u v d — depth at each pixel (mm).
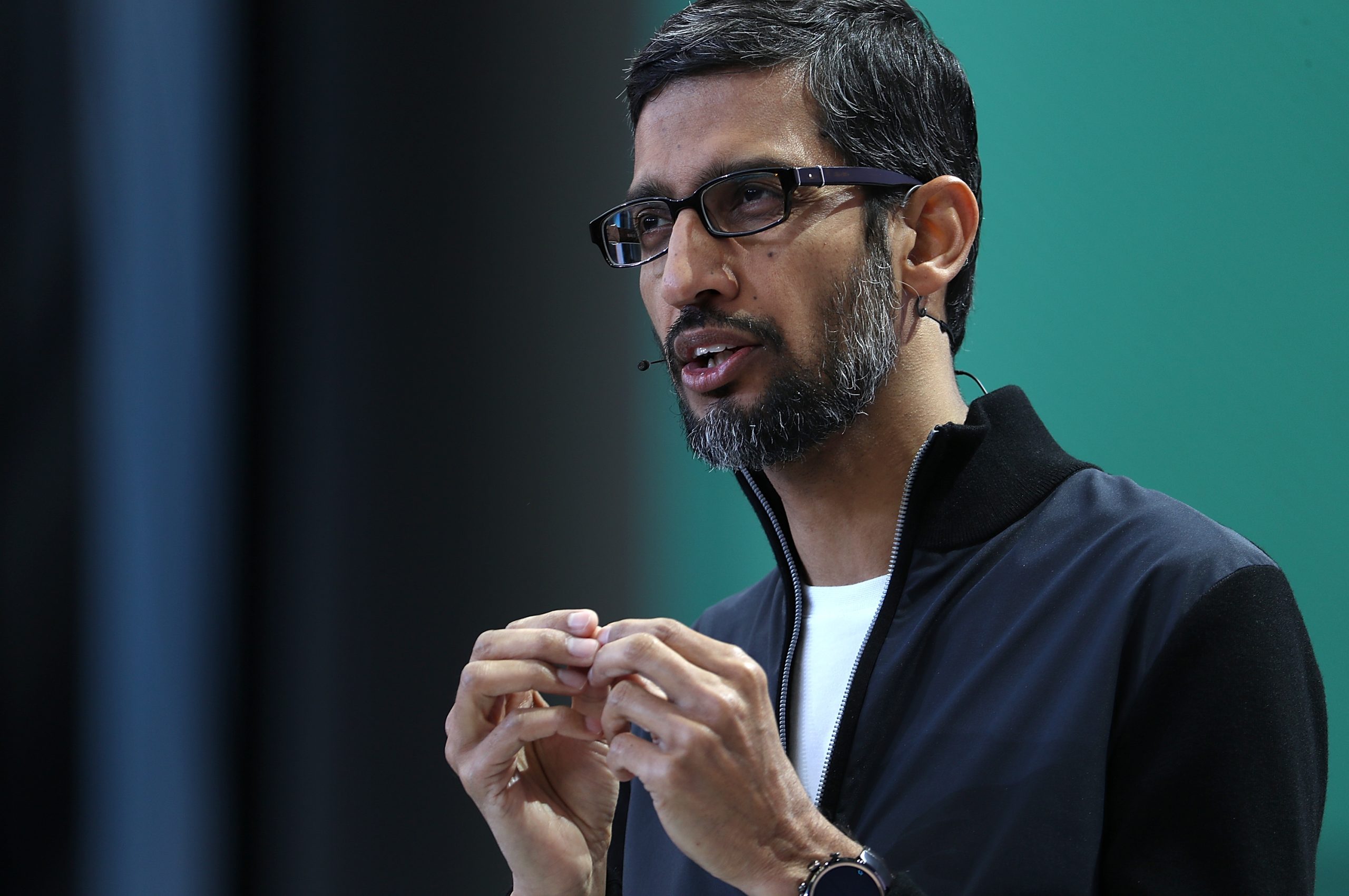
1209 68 6516
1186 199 6539
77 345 8078
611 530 7957
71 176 8078
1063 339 6754
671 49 3637
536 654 3357
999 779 3170
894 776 3340
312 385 8398
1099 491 3645
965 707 3324
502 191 8258
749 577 7715
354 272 8359
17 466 7992
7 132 7996
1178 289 6531
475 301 8250
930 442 3623
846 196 3553
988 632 3434
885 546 3766
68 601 8008
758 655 4035
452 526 8156
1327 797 6051
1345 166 6203
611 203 8070
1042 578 3455
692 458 7871
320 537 8312
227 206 8391
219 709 8242
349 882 8062
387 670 8164
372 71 8383
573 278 8141
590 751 3803
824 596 3871
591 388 8078
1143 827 3004
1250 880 2854
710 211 3521
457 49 8312
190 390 8312
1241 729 2959
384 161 8359
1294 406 6250
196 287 8336
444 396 8227
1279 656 3062
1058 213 6816
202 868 8102
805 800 3010
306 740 8227
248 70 8430
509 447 8172
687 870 3697
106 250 8148
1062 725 3145
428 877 7957
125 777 8039
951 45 7133
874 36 3725
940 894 3094
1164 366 6535
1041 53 6918
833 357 3488
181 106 8312
